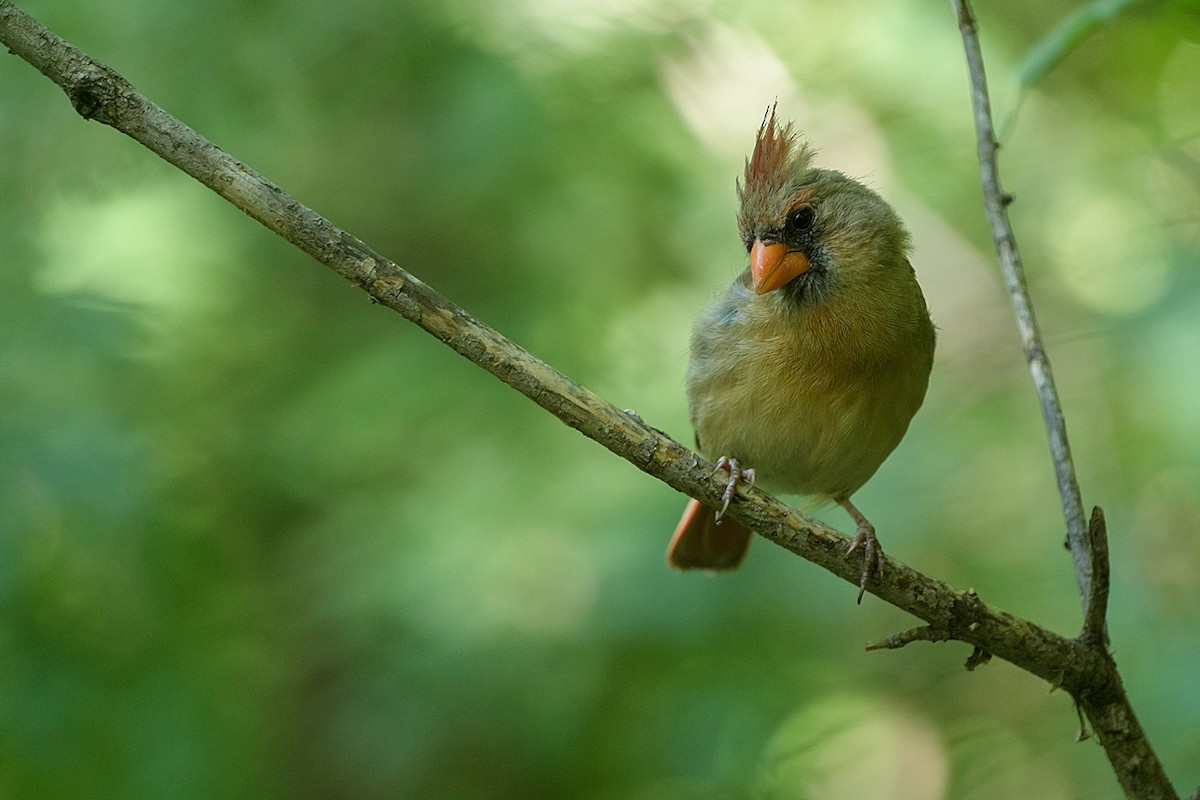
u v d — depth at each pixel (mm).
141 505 9797
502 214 12273
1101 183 12609
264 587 12195
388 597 11008
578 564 10789
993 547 11203
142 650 10367
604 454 11484
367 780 11234
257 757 11242
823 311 6918
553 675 10664
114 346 10438
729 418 7328
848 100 12609
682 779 10734
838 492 7617
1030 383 12070
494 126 11562
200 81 11547
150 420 11047
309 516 12445
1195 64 10133
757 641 10945
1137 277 11312
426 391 11852
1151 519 10797
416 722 10766
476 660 10617
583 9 12336
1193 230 11172
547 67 11945
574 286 12156
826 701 11391
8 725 9492
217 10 11508
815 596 10359
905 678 12078
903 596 5488
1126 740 5520
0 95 11375
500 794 11383
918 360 7176
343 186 12859
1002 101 12266
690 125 12305
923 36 12414
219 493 11891
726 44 12477
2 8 5051
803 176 7059
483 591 10820
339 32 11836
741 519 5523
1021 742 10984
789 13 12609
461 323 5215
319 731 12109
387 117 12625
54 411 9969
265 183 5090
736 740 10570
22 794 9797
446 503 11328
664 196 12172
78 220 11750
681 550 8539
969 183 12672
